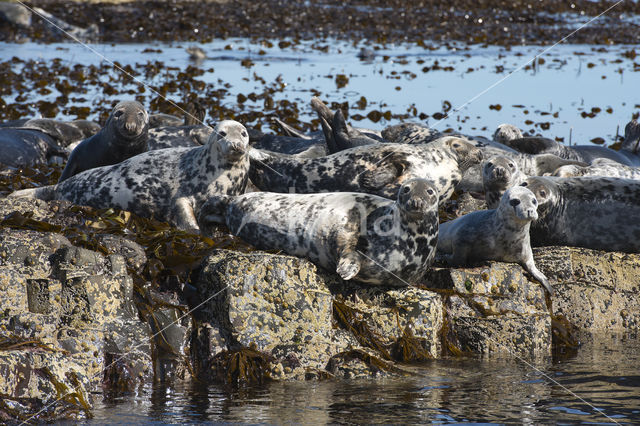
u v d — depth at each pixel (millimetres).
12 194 32656
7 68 76000
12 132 46906
